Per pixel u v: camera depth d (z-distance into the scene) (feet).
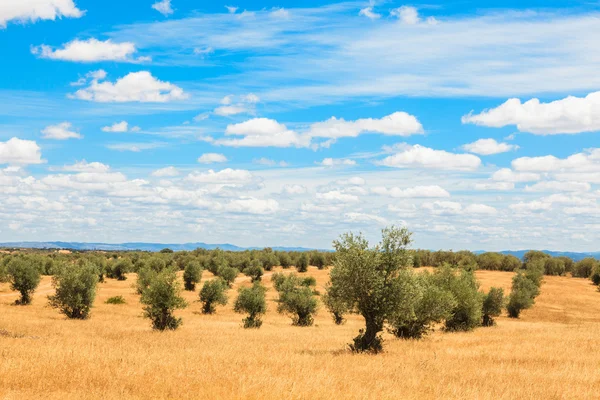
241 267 519.19
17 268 230.07
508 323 225.97
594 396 58.75
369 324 104.94
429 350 104.68
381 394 53.21
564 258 641.81
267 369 65.16
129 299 274.57
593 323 249.55
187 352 85.20
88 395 46.11
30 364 60.54
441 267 177.78
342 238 106.01
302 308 196.44
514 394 57.88
